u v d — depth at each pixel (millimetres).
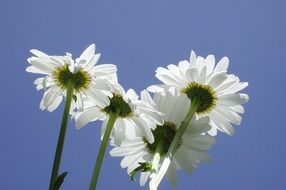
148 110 475
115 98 479
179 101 488
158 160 460
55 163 426
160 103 488
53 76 483
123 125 482
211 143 481
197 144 483
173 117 485
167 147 479
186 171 483
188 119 478
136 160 495
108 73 479
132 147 495
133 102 476
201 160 483
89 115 487
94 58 479
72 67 469
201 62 512
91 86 475
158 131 482
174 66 512
